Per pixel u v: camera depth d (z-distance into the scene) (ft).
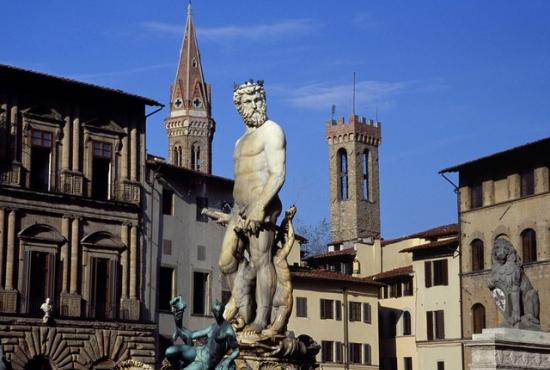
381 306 307.17
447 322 281.95
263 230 57.98
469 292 266.98
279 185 58.03
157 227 236.43
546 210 244.42
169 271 239.30
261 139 59.00
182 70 578.66
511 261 76.84
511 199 255.70
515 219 253.44
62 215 217.56
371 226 617.62
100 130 229.25
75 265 217.56
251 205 58.49
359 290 289.94
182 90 577.02
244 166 59.31
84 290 218.59
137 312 226.38
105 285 223.10
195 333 44.65
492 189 264.11
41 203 213.66
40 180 217.97
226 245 58.34
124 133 233.76
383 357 302.45
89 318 215.92
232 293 57.93
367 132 625.00
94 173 228.02
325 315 279.49
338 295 284.00
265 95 60.18
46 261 213.05
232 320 57.11
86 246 220.02
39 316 207.51
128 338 222.69
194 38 582.76
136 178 233.96
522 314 76.43
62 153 221.66
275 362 55.42
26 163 214.07
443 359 280.51
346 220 611.47
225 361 44.09
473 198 270.87
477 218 266.77
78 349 213.25
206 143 576.20
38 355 206.18
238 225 57.98
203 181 251.39
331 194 619.67
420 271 293.64
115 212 227.40
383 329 304.50
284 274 58.39
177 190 244.01
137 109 237.25
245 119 59.82
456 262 281.74
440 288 285.84
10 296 204.44
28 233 210.18
